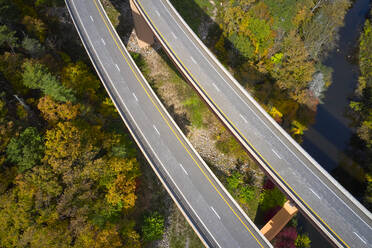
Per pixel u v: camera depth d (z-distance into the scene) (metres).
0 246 34.62
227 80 50.44
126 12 70.25
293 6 71.88
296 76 66.94
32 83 43.19
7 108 41.56
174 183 43.28
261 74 69.44
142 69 67.06
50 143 39.06
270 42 69.50
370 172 60.62
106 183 41.72
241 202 56.41
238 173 58.56
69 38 60.81
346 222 39.31
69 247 36.25
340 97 70.06
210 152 61.88
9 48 49.41
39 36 55.19
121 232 43.03
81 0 57.81
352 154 64.12
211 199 42.38
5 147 38.25
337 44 76.38
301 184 42.03
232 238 39.81
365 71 71.94
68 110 42.69
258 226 54.81
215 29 73.94
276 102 67.50
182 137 46.72
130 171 46.09
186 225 52.03
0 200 34.62
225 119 46.75
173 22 55.28
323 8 72.75
